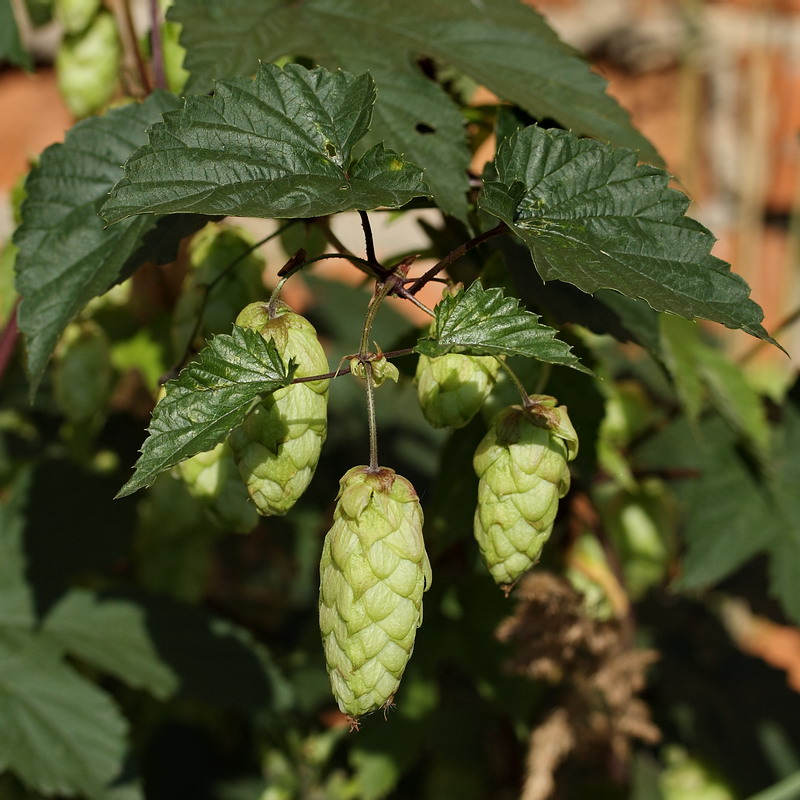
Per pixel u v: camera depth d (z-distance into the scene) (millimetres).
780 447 589
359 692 391
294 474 409
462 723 657
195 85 448
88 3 523
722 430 589
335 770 647
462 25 473
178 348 473
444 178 446
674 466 651
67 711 539
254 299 471
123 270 443
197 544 590
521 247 450
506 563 412
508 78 466
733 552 573
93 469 586
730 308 404
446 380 422
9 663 544
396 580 389
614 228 414
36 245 448
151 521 580
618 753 582
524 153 419
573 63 472
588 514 558
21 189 540
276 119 410
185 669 554
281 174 407
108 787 530
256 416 406
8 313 534
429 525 540
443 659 566
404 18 471
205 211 398
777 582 571
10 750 527
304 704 603
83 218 452
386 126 449
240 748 679
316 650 607
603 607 552
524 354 399
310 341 407
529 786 552
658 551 598
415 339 537
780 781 680
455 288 415
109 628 559
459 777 647
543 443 410
